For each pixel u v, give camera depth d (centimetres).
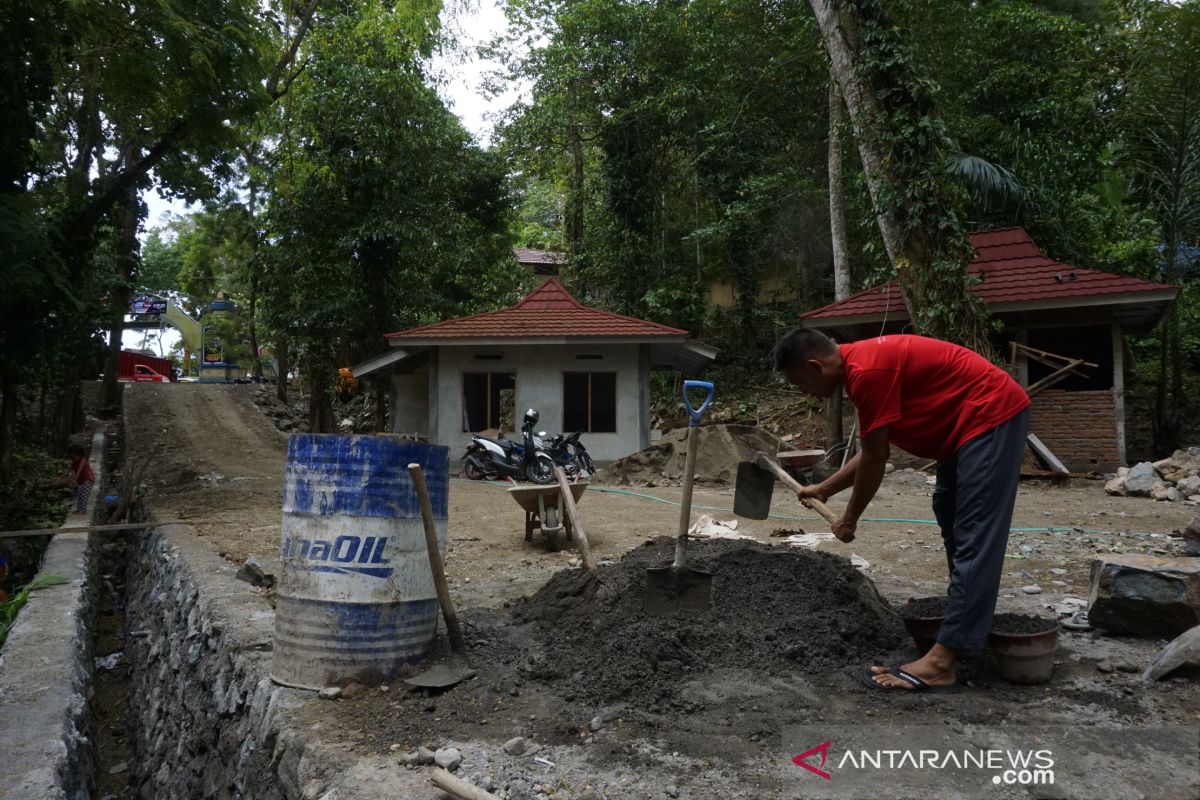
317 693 351
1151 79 1500
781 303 2395
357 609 355
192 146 1334
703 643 361
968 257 1199
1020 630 354
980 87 1770
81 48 1181
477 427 1650
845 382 344
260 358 4391
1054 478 1223
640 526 851
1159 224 1620
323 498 361
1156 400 1683
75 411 2369
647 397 1644
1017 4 1917
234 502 1153
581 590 445
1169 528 793
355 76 1956
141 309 4419
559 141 2533
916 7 1380
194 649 535
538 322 1667
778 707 306
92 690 638
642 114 2228
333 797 259
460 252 2297
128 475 1484
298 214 2061
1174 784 243
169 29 1058
